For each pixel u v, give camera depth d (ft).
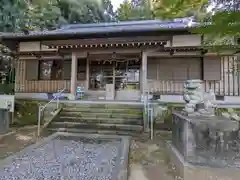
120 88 37.14
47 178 11.18
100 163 13.50
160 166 13.17
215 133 11.31
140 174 11.92
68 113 24.97
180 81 34.12
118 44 28.53
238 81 31.86
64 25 46.68
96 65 38.09
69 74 37.96
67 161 13.80
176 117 14.48
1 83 42.32
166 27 30.55
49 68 38.83
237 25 3.74
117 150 16.22
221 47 6.08
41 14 40.68
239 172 10.66
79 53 33.35
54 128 22.16
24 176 11.34
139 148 16.87
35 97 35.73
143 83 29.73
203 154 11.27
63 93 35.45
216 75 32.65
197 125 11.46
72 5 69.51
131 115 23.89
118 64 37.63
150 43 27.86
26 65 38.50
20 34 34.09
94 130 21.44
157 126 23.66
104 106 26.30
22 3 22.17
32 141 18.67
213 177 10.77
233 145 11.15
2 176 11.21
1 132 20.90
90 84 37.93
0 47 36.94
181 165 11.50
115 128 21.93
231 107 25.40
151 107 24.09
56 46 30.14
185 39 31.99
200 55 32.91
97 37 34.63
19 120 26.61
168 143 16.88
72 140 19.06
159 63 34.86
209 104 13.12
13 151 15.83
